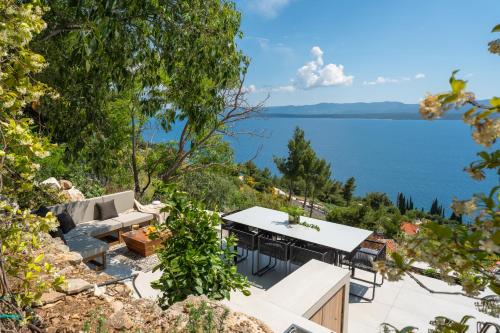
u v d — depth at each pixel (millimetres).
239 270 5809
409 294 5191
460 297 5082
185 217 2709
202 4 4973
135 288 3277
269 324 2770
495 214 661
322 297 3295
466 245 671
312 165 26250
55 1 3830
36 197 4430
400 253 771
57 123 4457
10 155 1609
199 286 2521
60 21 3928
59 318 2211
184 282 2559
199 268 2584
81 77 4340
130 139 9258
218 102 5590
